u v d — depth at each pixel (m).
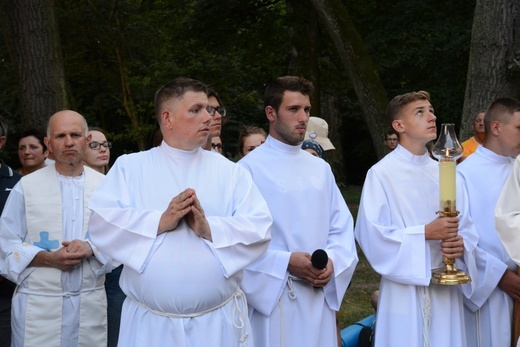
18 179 5.52
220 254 3.75
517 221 4.27
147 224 3.73
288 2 18.44
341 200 4.88
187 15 19.53
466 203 5.01
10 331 5.19
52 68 9.90
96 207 3.83
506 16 10.51
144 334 3.79
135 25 18.59
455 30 17.45
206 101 3.97
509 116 5.29
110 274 5.33
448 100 18.31
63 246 4.70
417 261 4.71
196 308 3.77
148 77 18.50
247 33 19.52
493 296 5.16
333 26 13.43
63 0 17.81
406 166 4.98
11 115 19.19
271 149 4.78
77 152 4.84
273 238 4.63
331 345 4.65
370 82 13.36
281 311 4.50
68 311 4.72
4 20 9.98
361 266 11.52
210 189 3.96
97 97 20.27
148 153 4.05
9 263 4.66
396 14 17.95
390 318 4.88
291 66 19.70
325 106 25.05
